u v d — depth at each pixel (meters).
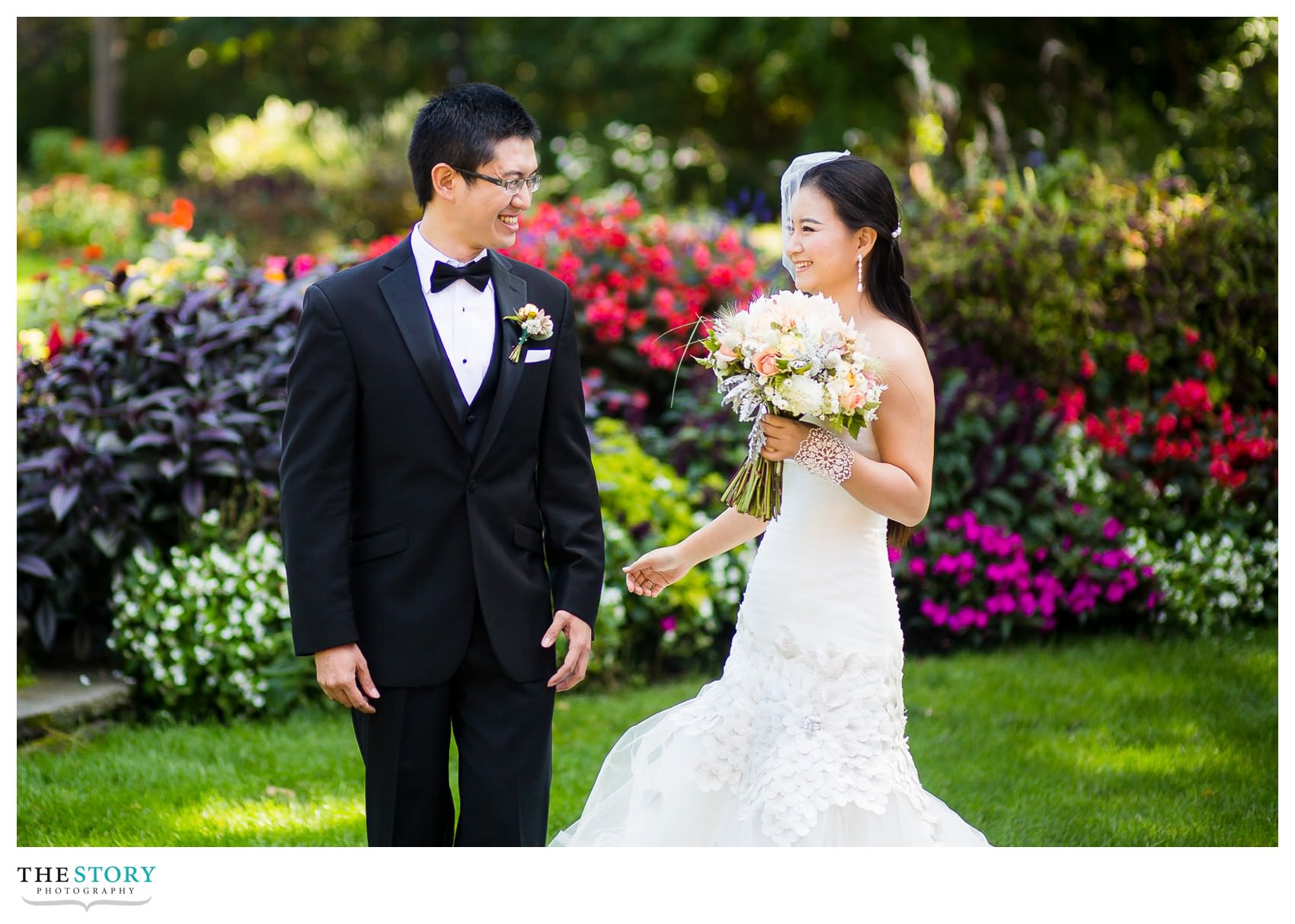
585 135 18.22
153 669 4.86
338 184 15.48
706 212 8.57
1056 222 6.61
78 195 15.74
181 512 5.15
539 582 2.81
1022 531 5.95
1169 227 6.70
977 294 6.48
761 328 2.73
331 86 22.48
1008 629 5.70
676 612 5.47
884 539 3.00
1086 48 13.97
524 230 7.34
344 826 3.88
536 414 2.77
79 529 4.93
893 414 2.79
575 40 18.42
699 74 18.08
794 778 2.84
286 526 2.63
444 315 2.73
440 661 2.68
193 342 5.27
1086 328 6.43
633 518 5.46
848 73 15.17
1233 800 4.08
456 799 4.47
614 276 6.87
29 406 5.13
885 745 2.90
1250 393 6.66
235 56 22.73
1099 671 5.41
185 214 6.44
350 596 2.63
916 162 8.22
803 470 2.94
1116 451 6.27
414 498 2.68
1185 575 5.96
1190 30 13.30
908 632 5.84
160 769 4.30
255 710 4.93
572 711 5.04
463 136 2.64
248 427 5.17
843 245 2.89
